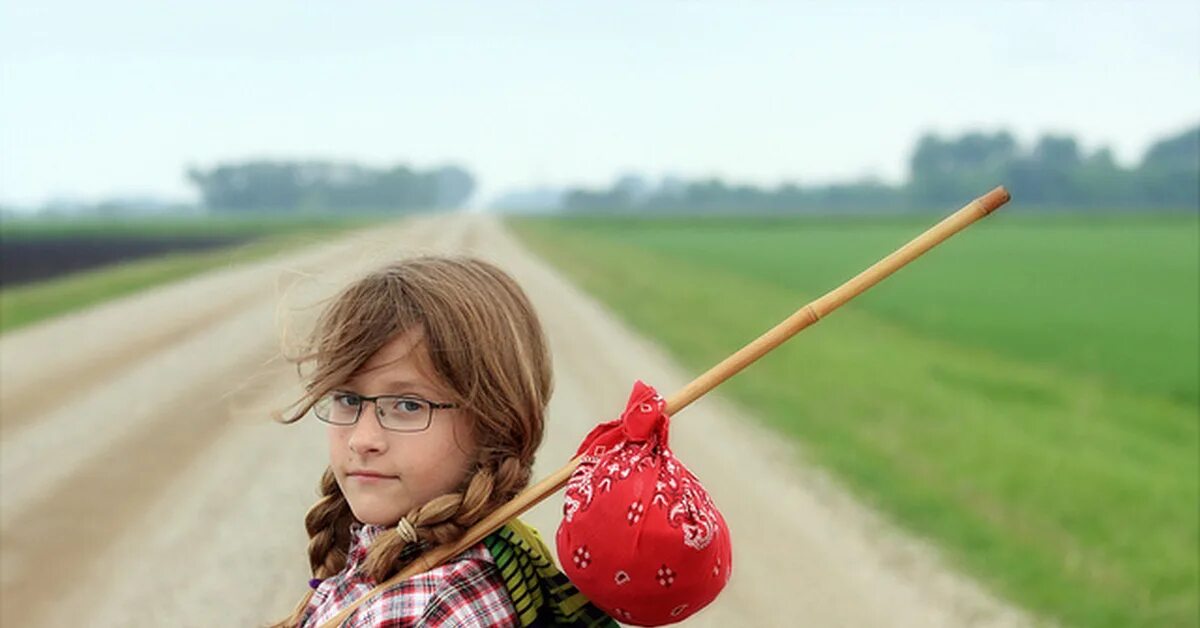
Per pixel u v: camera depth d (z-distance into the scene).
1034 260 45.19
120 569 6.11
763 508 7.68
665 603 1.46
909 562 6.58
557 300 23.17
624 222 110.12
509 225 95.62
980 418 11.41
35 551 6.42
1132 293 30.30
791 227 95.31
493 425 1.53
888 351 17.42
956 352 18.27
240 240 63.59
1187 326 22.48
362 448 1.51
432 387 1.50
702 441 9.73
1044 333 21.25
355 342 1.50
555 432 9.87
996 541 7.01
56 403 11.41
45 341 16.75
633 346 16.33
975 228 79.38
